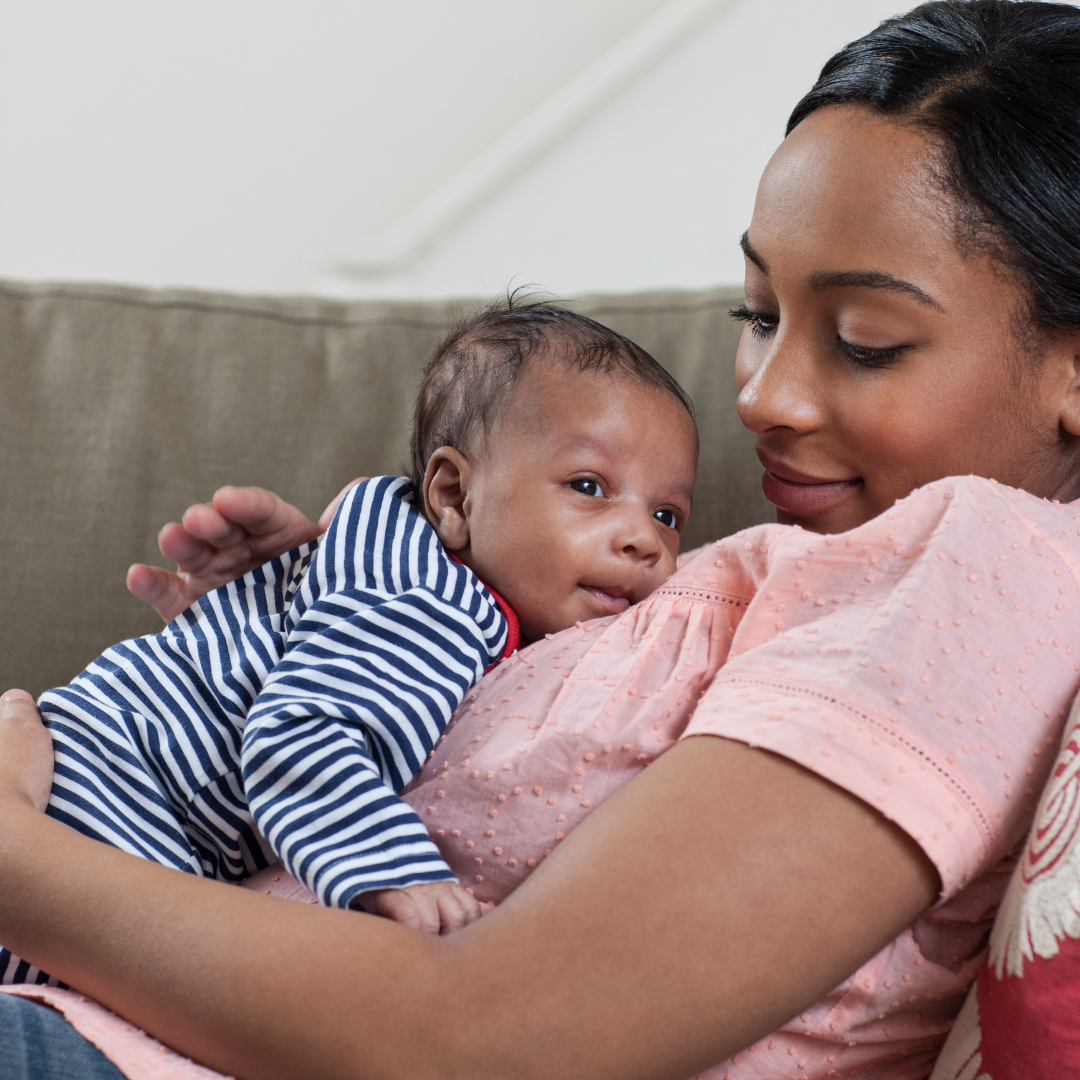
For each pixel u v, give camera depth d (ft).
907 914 1.67
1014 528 1.94
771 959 1.59
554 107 8.50
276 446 3.92
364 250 9.10
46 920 1.85
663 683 2.12
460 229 9.02
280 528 2.93
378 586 2.51
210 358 4.02
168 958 1.74
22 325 4.02
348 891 1.89
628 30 8.42
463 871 2.11
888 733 1.70
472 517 2.75
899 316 2.18
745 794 1.67
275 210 9.06
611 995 1.57
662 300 4.21
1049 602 1.88
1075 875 1.63
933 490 1.99
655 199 8.49
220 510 2.81
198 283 9.32
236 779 2.42
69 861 1.90
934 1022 1.99
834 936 1.61
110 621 3.67
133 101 8.46
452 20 8.31
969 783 1.71
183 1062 1.74
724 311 4.10
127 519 3.77
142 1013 1.76
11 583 3.67
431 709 2.25
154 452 3.85
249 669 2.48
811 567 2.01
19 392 3.89
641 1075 1.57
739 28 8.05
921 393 2.23
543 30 8.36
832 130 2.26
